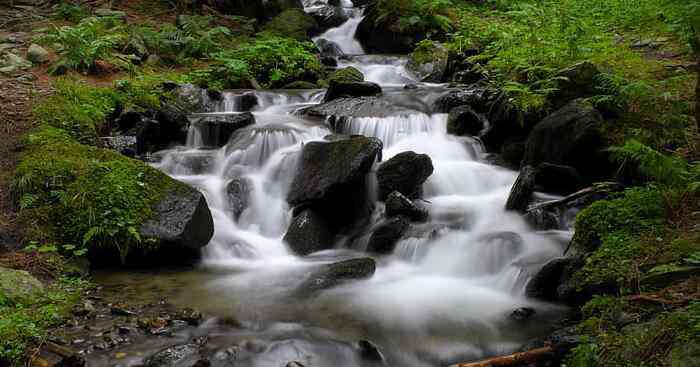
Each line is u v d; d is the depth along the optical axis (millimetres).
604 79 8500
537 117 9523
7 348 4535
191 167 9516
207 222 7609
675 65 9672
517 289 6375
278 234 8406
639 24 10977
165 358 4766
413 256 7406
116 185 7426
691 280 4516
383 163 8586
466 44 15008
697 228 5246
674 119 7434
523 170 8258
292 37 18422
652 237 5336
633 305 4484
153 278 6844
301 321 5664
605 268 5195
